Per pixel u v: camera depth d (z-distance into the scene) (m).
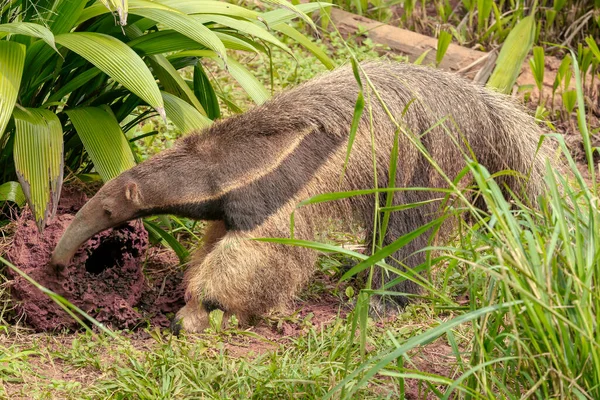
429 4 12.87
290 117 6.02
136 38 6.52
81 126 6.28
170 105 6.77
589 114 10.34
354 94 6.16
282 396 4.98
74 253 5.94
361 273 6.88
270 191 5.92
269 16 7.29
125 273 6.25
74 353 5.44
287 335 6.05
